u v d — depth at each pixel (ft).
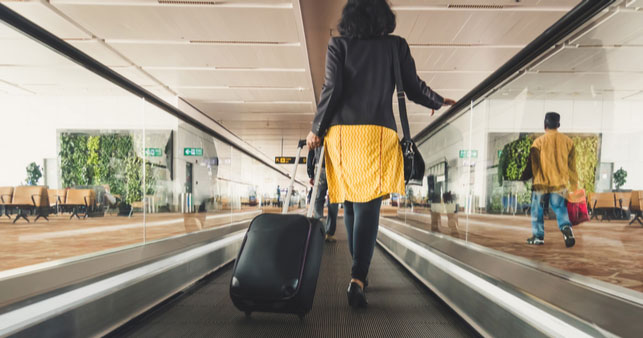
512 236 15.19
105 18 19.20
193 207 15.69
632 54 22.07
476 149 24.20
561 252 10.05
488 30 19.95
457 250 6.25
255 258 4.39
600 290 3.49
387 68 5.18
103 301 4.13
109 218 19.45
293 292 4.21
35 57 23.35
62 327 3.54
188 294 6.37
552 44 5.04
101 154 20.81
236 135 54.24
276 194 49.78
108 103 26.63
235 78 28.84
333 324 4.68
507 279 3.94
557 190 10.27
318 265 4.77
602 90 28.09
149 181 18.21
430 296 6.09
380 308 5.39
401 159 5.26
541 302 3.14
